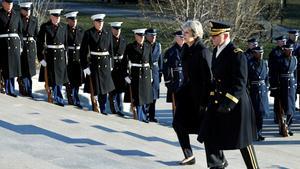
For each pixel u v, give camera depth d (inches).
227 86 284.8
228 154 422.0
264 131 633.0
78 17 1739.7
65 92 629.9
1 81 562.3
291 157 461.1
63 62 559.2
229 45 287.0
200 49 312.8
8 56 542.6
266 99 589.6
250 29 1117.1
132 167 302.2
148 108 605.6
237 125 282.7
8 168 277.1
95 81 557.3
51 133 382.0
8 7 540.4
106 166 298.4
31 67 571.8
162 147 383.6
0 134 363.6
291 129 647.1
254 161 287.1
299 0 2081.7
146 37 590.2
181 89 326.3
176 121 327.0
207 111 292.4
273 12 1254.9
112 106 594.9
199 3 1059.3
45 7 1237.1
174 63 579.8
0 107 481.7
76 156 317.4
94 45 552.7
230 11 1069.8
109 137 394.9
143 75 576.1
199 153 389.1
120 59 587.5
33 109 489.1
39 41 553.9
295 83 611.5
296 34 657.6
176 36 581.3
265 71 589.9
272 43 1217.4
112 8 2047.2
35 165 285.4
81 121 455.5
